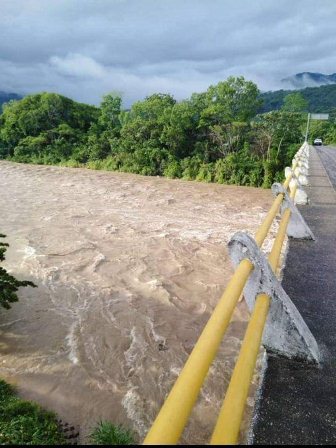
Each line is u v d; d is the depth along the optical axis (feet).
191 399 3.36
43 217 55.72
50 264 37.01
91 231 48.47
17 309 28.66
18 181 95.14
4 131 159.02
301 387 6.40
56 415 18.80
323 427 5.68
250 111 144.46
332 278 10.68
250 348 5.18
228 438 3.79
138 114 159.74
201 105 139.44
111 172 120.98
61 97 172.55
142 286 32.50
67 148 145.59
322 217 17.52
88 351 23.68
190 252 40.88
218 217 58.54
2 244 26.48
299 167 27.48
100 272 35.35
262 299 6.49
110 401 19.72
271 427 5.72
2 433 16.40
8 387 20.47
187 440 16.28
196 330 25.95
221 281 33.65
